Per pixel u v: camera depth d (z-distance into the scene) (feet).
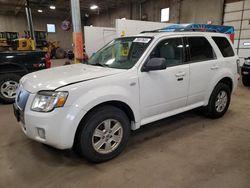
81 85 6.99
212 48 11.18
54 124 6.66
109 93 7.34
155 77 8.70
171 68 9.27
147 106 8.72
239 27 33.42
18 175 7.25
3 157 8.39
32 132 7.07
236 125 11.44
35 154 8.59
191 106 10.67
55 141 6.79
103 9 68.08
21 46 36.94
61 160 8.14
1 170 7.54
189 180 6.89
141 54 8.62
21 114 7.57
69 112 6.76
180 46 9.84
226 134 10.32
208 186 6.59
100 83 7.33
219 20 36.06
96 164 7.85
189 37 10.27
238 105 15.21
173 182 6.80
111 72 7.93
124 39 10.24
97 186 6.66
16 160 8.17
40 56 16.55
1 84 15.34
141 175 7.17
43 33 60.18
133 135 10.27
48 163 7.95
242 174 7.18
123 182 6.83
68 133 6.79
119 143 8.18
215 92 11.53
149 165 7.74
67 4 58.23
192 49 10.29
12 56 15.26
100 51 11.01
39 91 7.04
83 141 7.25
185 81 9.83
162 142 9.52
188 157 8.27
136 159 8.14
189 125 11.44
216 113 12.06
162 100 9.18
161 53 9.11
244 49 33.30
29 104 7.09
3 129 11.10
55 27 77.20
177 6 43.86
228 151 8.72
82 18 80.89
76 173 7.32
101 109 7.49
